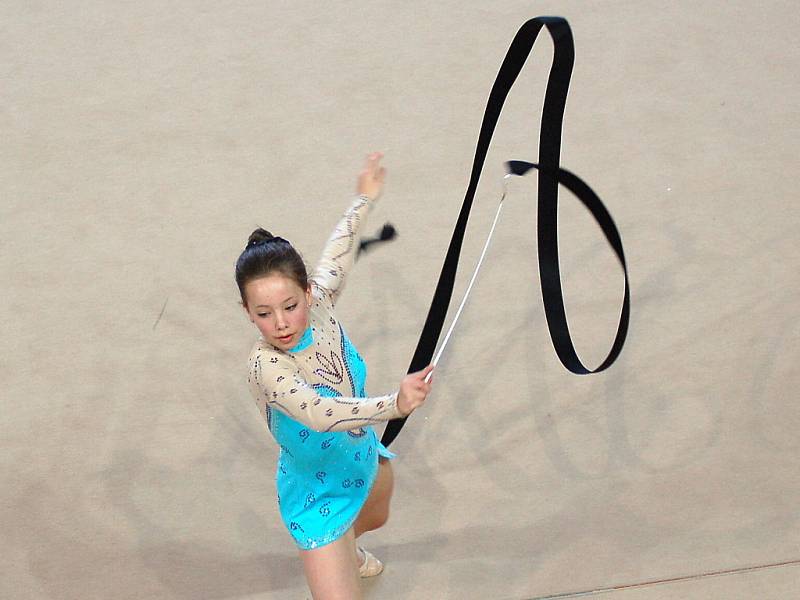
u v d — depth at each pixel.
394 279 15.48
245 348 14.54
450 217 16.77
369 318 14.78
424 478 12.40
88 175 18.41
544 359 14.05
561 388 13.57
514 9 23.25
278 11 23.89
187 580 11.29
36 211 17.52
